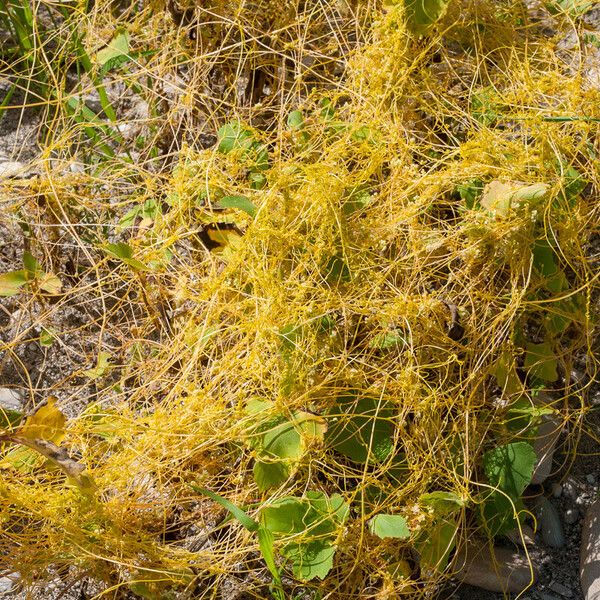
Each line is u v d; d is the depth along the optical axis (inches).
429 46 52.3
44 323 52.0
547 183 49.7
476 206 49.8
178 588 45.5
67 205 52.9
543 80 53.7
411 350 46.6
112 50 53.3
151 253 50.1
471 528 47.4
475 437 47.6
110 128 56.8
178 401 46.6
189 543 46.8
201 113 54.8
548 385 50.4
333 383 46.9
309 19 54.7
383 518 44.2
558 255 50.3
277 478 44.8
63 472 44.6
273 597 46.3
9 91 58.0
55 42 59.5
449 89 54.1
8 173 54.6
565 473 49.3
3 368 51.2
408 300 47.6
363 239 48.9
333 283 48.3
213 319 48.6
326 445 46.3
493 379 49.3
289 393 46.0
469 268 48.7
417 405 46.6
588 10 59.0
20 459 45.5
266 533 42.9
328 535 44.6
